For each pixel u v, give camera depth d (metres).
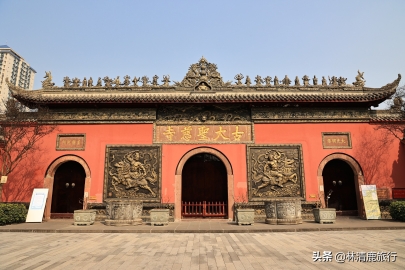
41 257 10.04
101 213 20.42
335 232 15.36
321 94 21.77
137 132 21.69
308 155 21.39
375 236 13.94
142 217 20.06
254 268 8.56
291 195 20.73
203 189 21.91
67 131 21.73
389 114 22.27
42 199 19.95
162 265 8.95
